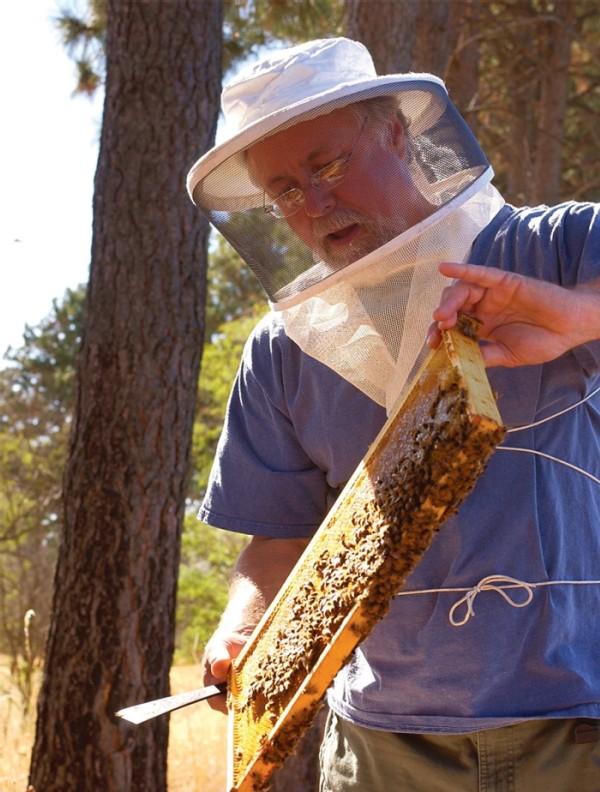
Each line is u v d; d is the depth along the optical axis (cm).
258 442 253
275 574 248
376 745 222
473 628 204
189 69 539
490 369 204
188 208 534
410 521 151
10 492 1566
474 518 204
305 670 170
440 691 208
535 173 1318
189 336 530
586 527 209
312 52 218
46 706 502
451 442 145
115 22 544
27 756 617
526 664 202
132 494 506
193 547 1605
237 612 243
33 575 1268
